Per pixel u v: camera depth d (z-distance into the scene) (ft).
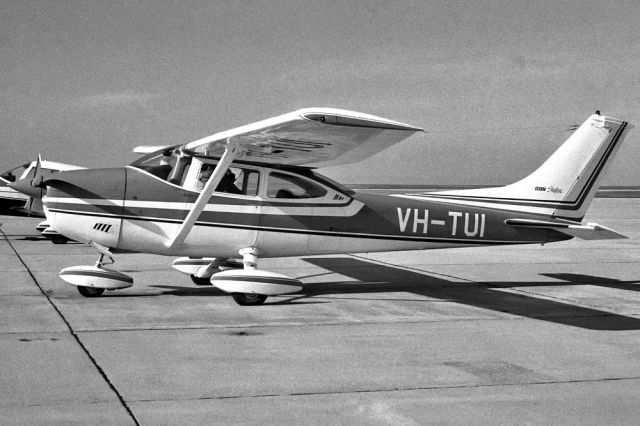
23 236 55.21
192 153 26.43
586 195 31.48
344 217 27.81
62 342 18.13
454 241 29.53
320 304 25.32
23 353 16.87
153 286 29.07
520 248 52.54
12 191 53.57
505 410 13.28
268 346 18.24
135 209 25.46
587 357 17.56
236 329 20.43
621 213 110.42
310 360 16.79
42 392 13.74
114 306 23.89
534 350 18.28
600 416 13.00
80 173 25.68
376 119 20.89
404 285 31.19
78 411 12.66
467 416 12.89
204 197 25.09
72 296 25.90
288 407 13.20
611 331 20.97
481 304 25.93
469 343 19.03
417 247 29.12
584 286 31.60
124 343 18.21
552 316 23.49
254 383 14.74
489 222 29.78
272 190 27.07
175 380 14.82
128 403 13.19
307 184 27.61
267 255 27.50
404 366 16.39
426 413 13.01
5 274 31.91
